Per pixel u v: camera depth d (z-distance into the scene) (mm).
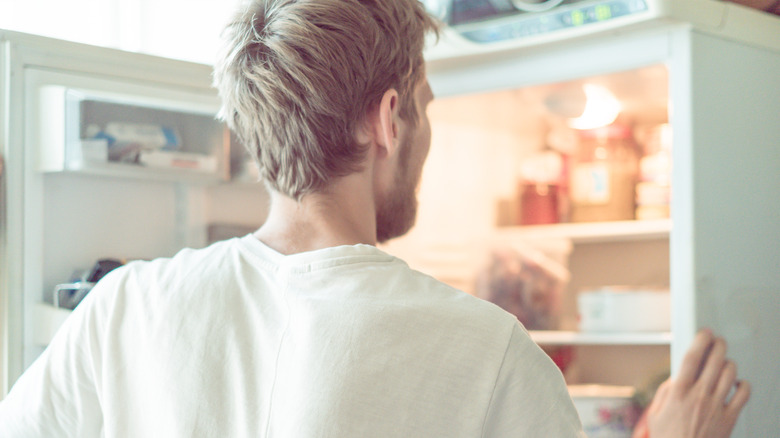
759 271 1377
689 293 1266
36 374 771
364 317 670
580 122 2102
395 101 779
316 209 765
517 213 2287
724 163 1325
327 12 735
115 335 746
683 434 1279
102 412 757
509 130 2285
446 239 2312
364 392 647
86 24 2068
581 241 2211
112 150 1324
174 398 693
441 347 670
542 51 1446
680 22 1269
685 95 1273
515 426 677
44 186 1272
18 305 1163
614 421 1955
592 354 2150
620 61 1357
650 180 1994
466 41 1465
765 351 1370
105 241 1358
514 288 2244
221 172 1449
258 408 673
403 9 788
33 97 1180
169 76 1319
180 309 727
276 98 735
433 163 2281
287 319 698
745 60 1376
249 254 759
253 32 761
